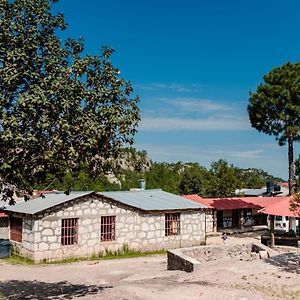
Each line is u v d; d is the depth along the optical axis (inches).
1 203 1125.7
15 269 808.3
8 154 385.7
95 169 453.7
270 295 520.4
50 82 403.9
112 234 995.3
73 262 897.5
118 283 648.4
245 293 523.8
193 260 742.5
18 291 606.2
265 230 1513.3
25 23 425.1
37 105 382.9
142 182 1461.6
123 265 864.9
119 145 447.2
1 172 386.9
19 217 930.7
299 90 1269.7
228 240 1263.5
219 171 2177.7
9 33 405.4
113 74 446.0
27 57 398.6
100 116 429.4
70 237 928.3
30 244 888.9
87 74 439.8
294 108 1253.7
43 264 866.1
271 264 736.3
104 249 973.2
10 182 398.0
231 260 794.2
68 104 392.8
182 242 1107.9
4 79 378.3
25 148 385.7
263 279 611.8
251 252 892.0
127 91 453.7
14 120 369.7
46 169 409.7
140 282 632.4
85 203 948.6
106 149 437.7
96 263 885.2
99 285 642.2
